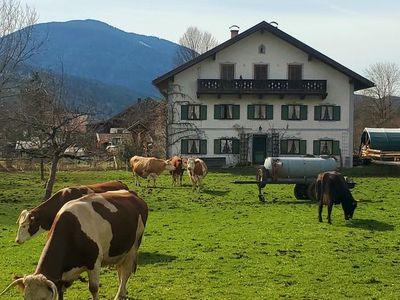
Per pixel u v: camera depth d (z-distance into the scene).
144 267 14.46
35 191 32.41
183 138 51.56
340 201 21.81
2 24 36.28
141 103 65.69
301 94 50.84
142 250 16.53
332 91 51.91
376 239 18.33
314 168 28.69
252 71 51.78
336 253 16.16
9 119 27.88
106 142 62.69
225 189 33.09
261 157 52.00
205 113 51.69
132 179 39.66
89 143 27.41
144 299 11.77
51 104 26.14
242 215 23.53
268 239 18.30
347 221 21.91
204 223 21.53
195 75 51.59
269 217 23.00
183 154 51.62
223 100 51.66
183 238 18.44
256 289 12.50
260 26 50.94
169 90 51.62
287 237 18.66
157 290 12.39
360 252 16.33
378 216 23.08
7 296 11.77
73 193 14.69
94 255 10.03
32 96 27.31
